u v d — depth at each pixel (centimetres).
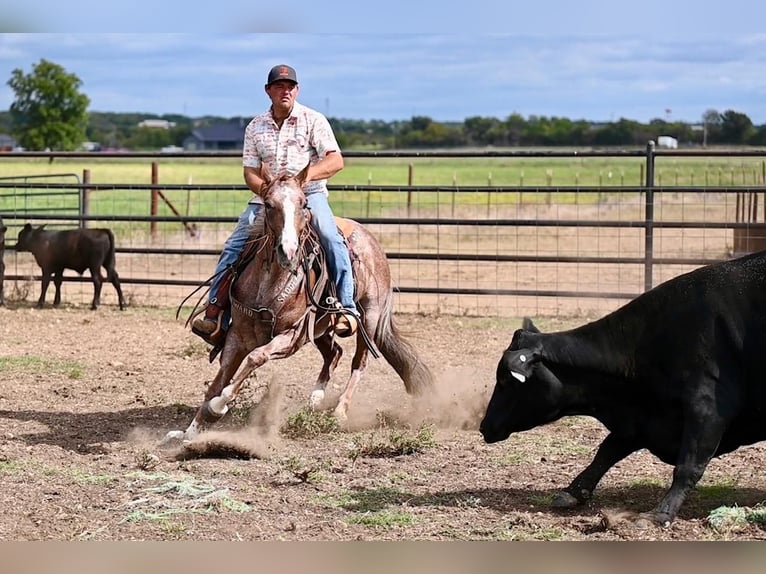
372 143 18350
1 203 2969
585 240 2572
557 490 699
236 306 813
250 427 880
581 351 642
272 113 851
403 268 2131
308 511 648
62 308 1630
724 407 607
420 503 667
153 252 1620
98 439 842
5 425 880
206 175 6381
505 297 1750
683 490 609
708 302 616
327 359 955
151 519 626
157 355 1227
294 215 765
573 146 16362
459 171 7769
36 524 616
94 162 8112
